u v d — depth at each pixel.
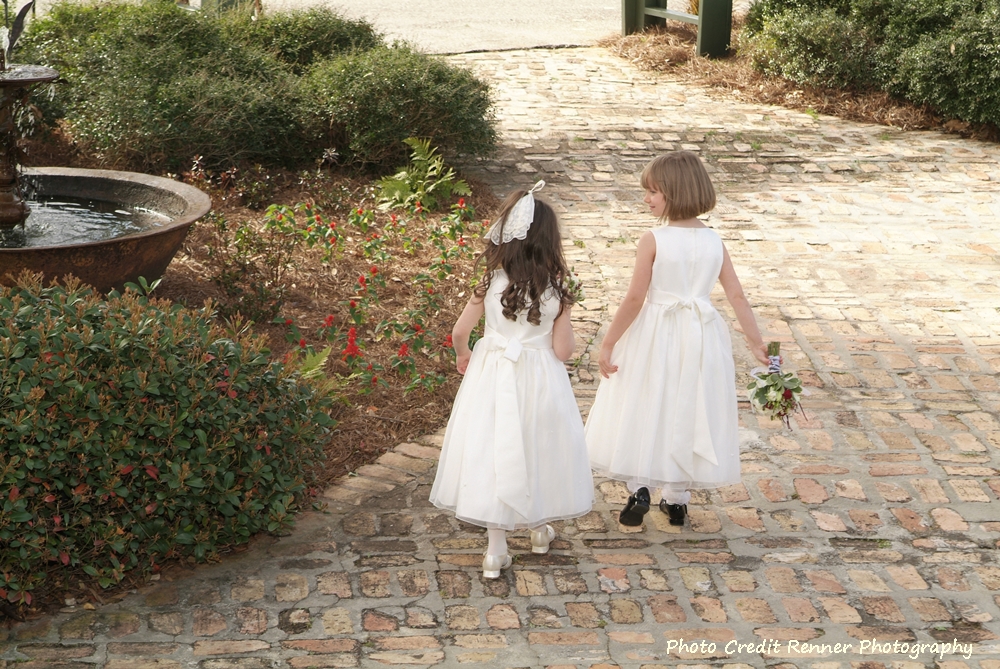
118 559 3.76
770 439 5.07
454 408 3.88
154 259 5.36
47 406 3.53
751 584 3.85
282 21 11.05
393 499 4.46
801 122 11.54
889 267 7.58
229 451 3.95
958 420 5.25
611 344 3.99
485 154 9.55
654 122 11.34
